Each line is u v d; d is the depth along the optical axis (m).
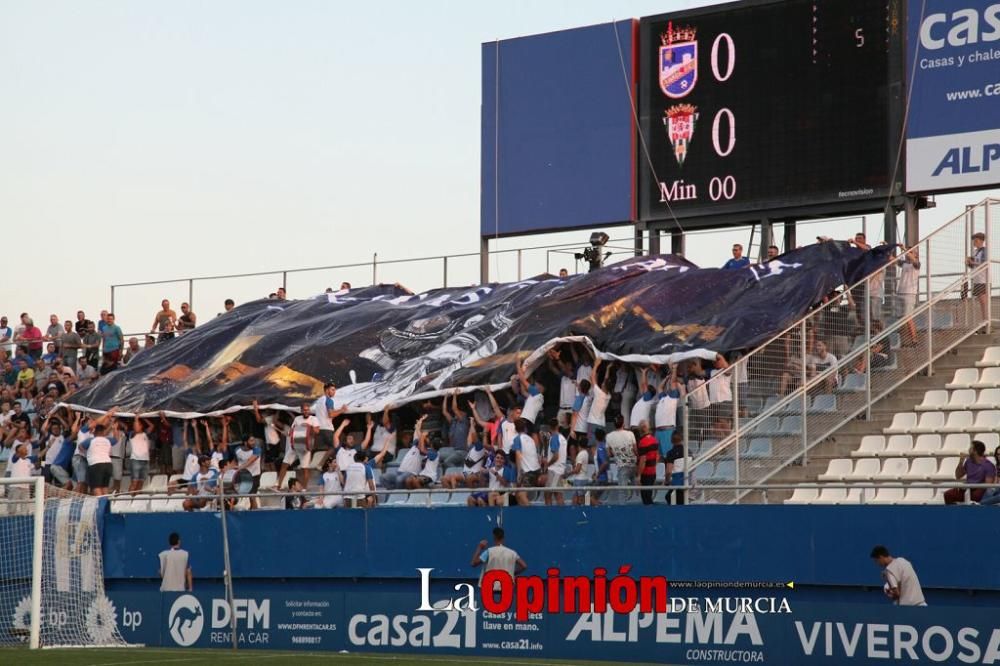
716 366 43.00
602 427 44.62
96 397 58.88
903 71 50.75
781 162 53.25
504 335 50.94
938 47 50.09
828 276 46.91
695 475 38.16
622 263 53.09
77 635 41.88
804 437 40.25
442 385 49.62
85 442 55.12
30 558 42.75
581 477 42.56
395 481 47.88
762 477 39.28
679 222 55.78
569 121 58.56
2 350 71.62
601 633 35.28
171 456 56.47
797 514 33.97
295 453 51.50
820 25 52.56
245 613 39.38
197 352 60.31
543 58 59.34
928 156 50.12
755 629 33.34
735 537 34.59
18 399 67.62
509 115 60.22
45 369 67.62
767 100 53.62
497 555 36.75
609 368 47.00
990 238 44.78
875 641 31.44
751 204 53.81
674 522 35.31
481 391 49.59
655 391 45.28
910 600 31.89
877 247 47.91
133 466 55.53
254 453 51.00
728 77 54.56
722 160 54.62
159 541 42.41
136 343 66.06
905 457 39.53
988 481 33.66
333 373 54.00
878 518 33.03
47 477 56.84
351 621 37.94
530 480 41.97
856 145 51.66
